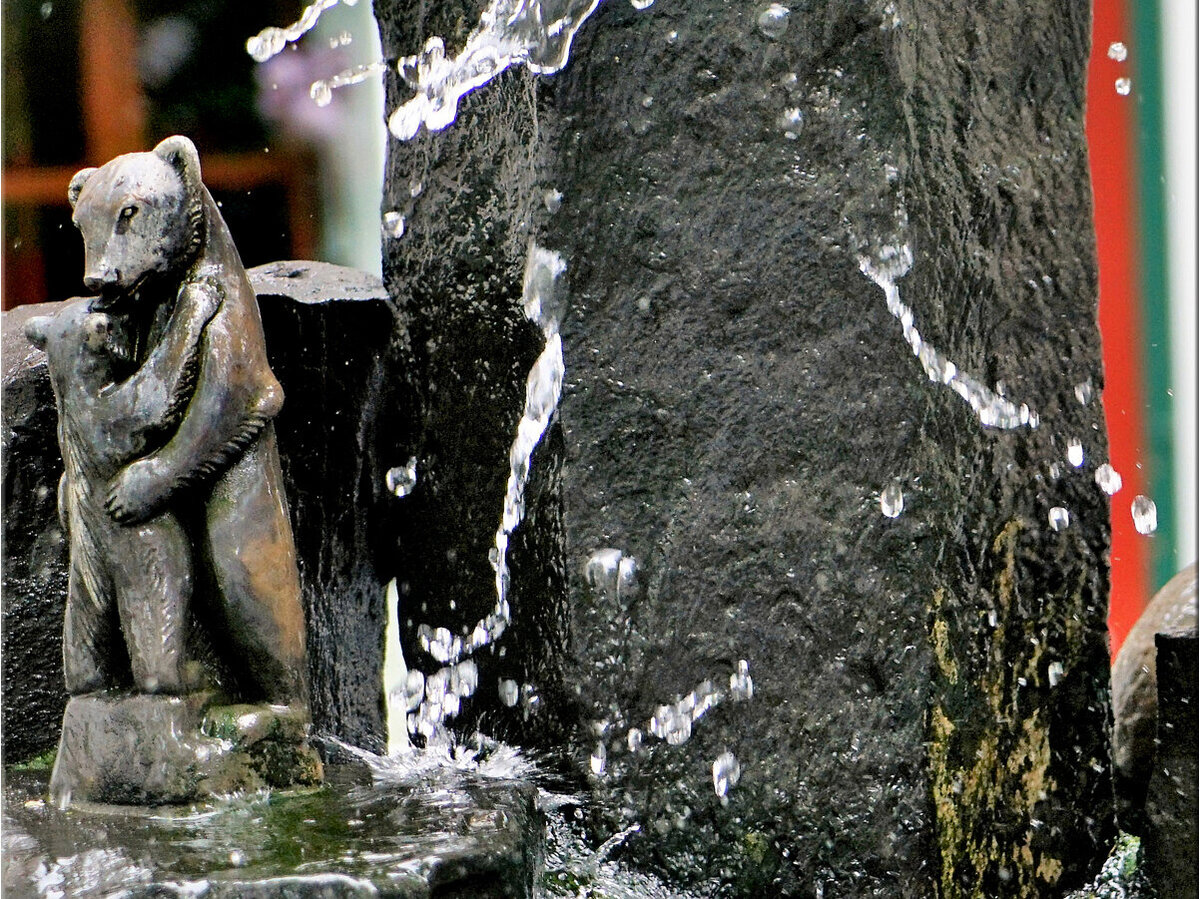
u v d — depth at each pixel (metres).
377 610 5.84
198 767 4.29
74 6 8.59
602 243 4.65
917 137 4.62
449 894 3.89
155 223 4.38
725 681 4.67
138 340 4.53
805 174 4.57
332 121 8.73
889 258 4.55
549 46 4.63
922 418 4.59
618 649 4.68
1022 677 4.92
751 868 4.68
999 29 4.89
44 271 8.73
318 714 5.49
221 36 8.66
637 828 4.69
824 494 4.61
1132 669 5.50
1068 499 5.05
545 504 4.76
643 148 4.62
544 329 4.73
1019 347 4.93
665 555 4.67
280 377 5.36
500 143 4.90
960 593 4.71
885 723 4.61
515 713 4.92
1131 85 7.98
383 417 5.56
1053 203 5.02
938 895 4.66
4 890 3.73
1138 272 8.03
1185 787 4.87
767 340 4.61
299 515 5.39
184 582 4.39
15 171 8.62
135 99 8.70
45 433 5.32
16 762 5.33
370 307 5.48
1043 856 4.97
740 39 4.56
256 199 8.76
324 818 4.23
